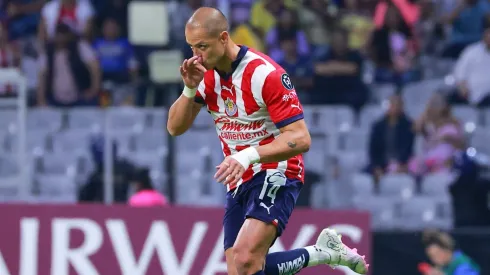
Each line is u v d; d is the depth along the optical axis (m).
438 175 43.41
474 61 48.44
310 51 47.00
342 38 46.88
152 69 38.72
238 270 20.48
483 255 36.06
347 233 33.25
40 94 47.06
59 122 46.28
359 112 46.22
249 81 20.09
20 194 38.50
